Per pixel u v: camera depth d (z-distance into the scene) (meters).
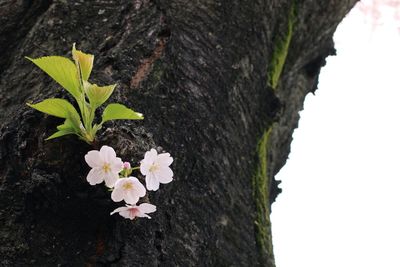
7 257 0.65
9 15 0.79
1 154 0.67
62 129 0.62
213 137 0.77
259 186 0.84
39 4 0.79
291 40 0.95
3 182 0.67
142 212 0.62
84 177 0.63
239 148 0.81
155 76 0.74
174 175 0.72
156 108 0.73
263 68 0.86
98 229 0.65
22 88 0.73
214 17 0.81
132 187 0.61
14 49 0.78
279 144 1.00
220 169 0.77
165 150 0.72
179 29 0.78
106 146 0.61
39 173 0.64
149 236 0.67
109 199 0.64
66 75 0.63
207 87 0.77
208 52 0.79
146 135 0.67
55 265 0.65
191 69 0.77
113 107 0.62
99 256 0.65
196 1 0.80
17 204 0.66
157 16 0.77
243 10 0.83
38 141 0.65
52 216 0.66
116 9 0.78
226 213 0.77
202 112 0.76
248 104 0.83
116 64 0.73
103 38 0.76
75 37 0.76
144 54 0.75
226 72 0.80
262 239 0.81
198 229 0.73
